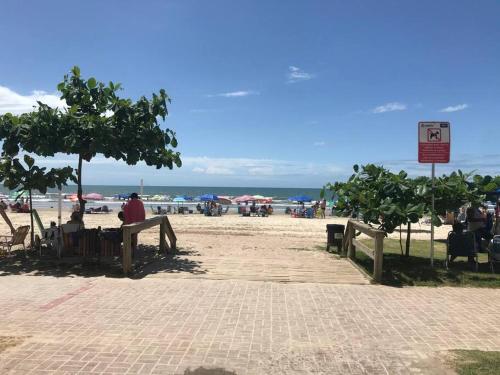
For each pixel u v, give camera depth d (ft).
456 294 25.46
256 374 14.23
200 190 597.52
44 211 123.54
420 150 32.81
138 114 35.83
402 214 32.14
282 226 80.12
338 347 16.61
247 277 29.09
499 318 20.63
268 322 19.49
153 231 59.93
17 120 34.17
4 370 14.20
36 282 27.37
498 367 14.70
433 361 15.28
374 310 21.74
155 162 39.96
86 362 14.89
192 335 17.67
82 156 38.81
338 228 42.27
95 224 79.00
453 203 34.37
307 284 27.30
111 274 29.63
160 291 25.00
